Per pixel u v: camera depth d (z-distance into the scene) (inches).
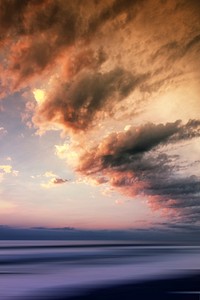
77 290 1011.3
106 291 991.0
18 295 951.0
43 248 4148.6
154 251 3405.5
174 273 1416.1
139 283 1135.6
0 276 1328.7
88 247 4611.2
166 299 881.5
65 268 1624.0
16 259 2223.2
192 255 2728.8
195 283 1123.9
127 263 1924.2
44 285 1107.9
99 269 1578.5
